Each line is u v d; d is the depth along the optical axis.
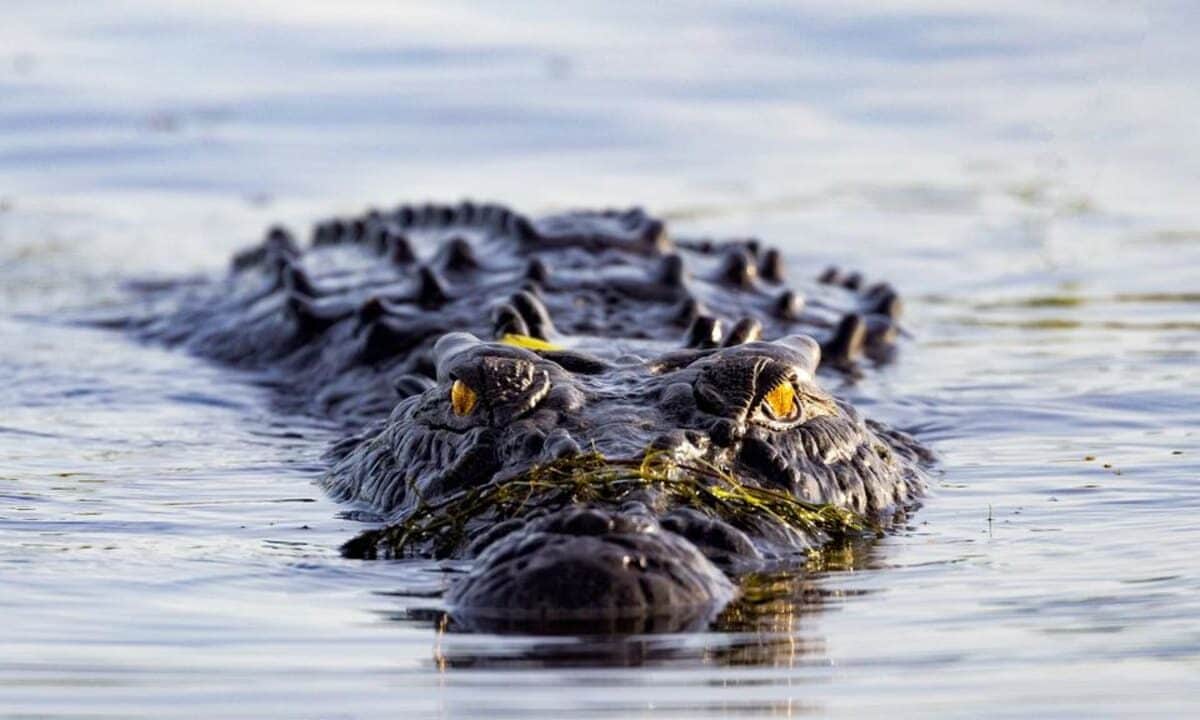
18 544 10.47
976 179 27.47
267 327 18.09
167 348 18.91
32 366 17.61
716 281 17.45
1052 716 7.49
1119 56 32.28
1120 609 8.87
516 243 18.05
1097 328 18.53
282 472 12.80
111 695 7.83
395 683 7.86
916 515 11.11
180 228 26.05
